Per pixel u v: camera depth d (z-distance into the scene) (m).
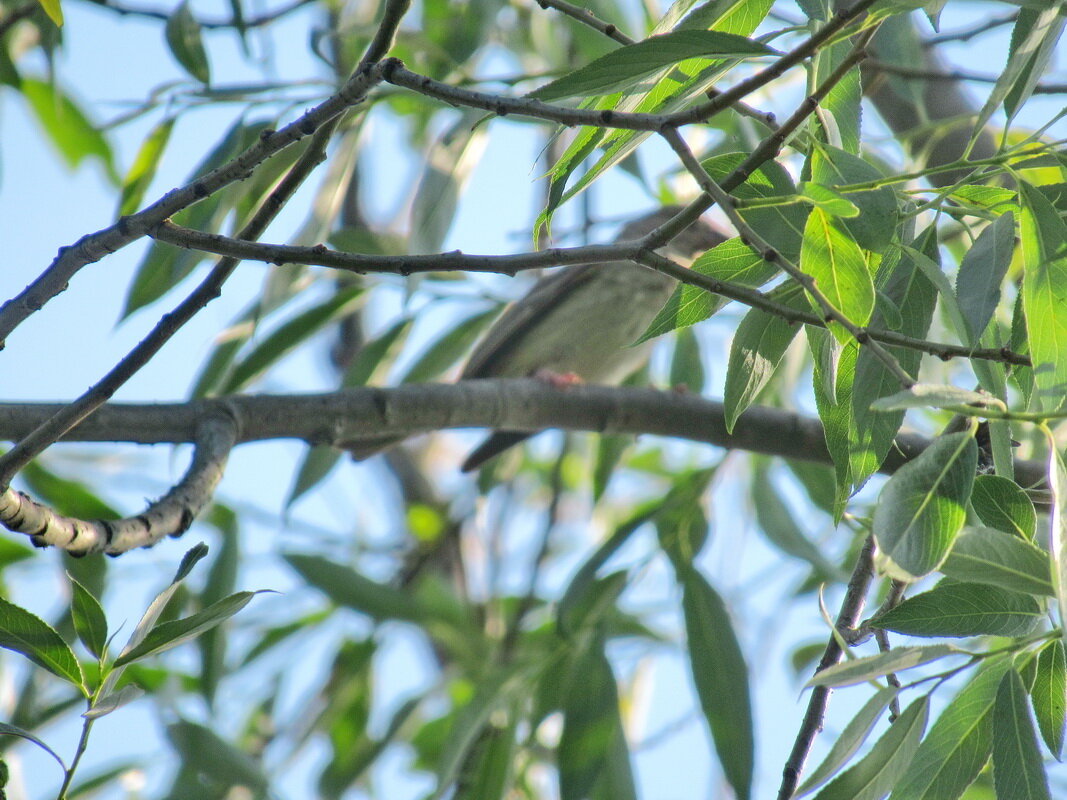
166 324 5.46
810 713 5.28
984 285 4.62
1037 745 4.36
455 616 12.28
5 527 5.02
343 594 11.62
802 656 12.09
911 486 3.94
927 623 4.64
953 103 10.19
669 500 10.08
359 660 12.09
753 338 5.31
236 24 8.86
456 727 9.51
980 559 4.11
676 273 4.84
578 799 8.91
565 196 5.32
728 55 4.78
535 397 9.02
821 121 4.84
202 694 9.39
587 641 9.67
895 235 4.91
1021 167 5.02
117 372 5.40
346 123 8.95
